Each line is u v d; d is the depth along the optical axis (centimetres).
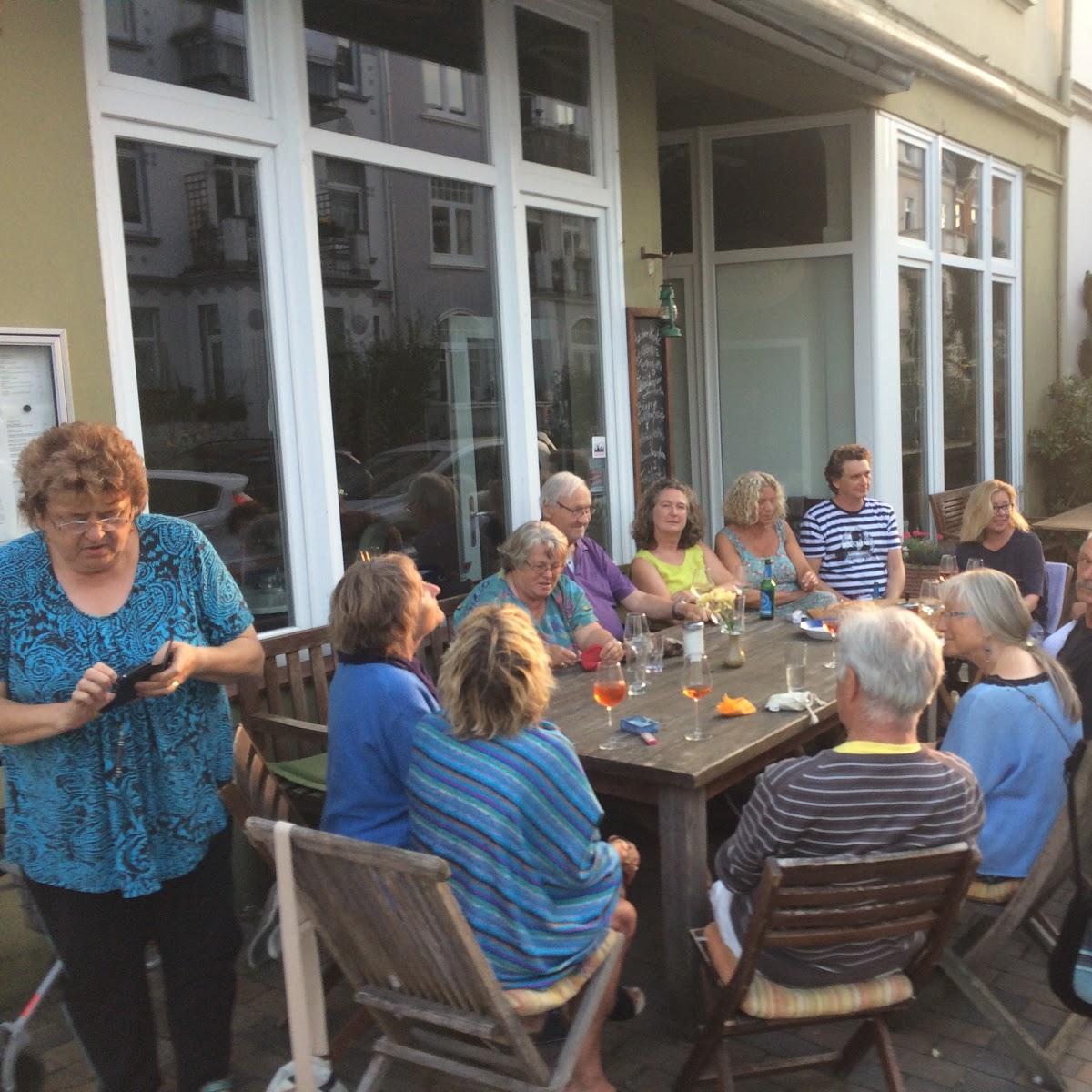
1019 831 293
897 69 695
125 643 238
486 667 241
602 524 583
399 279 456
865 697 240
